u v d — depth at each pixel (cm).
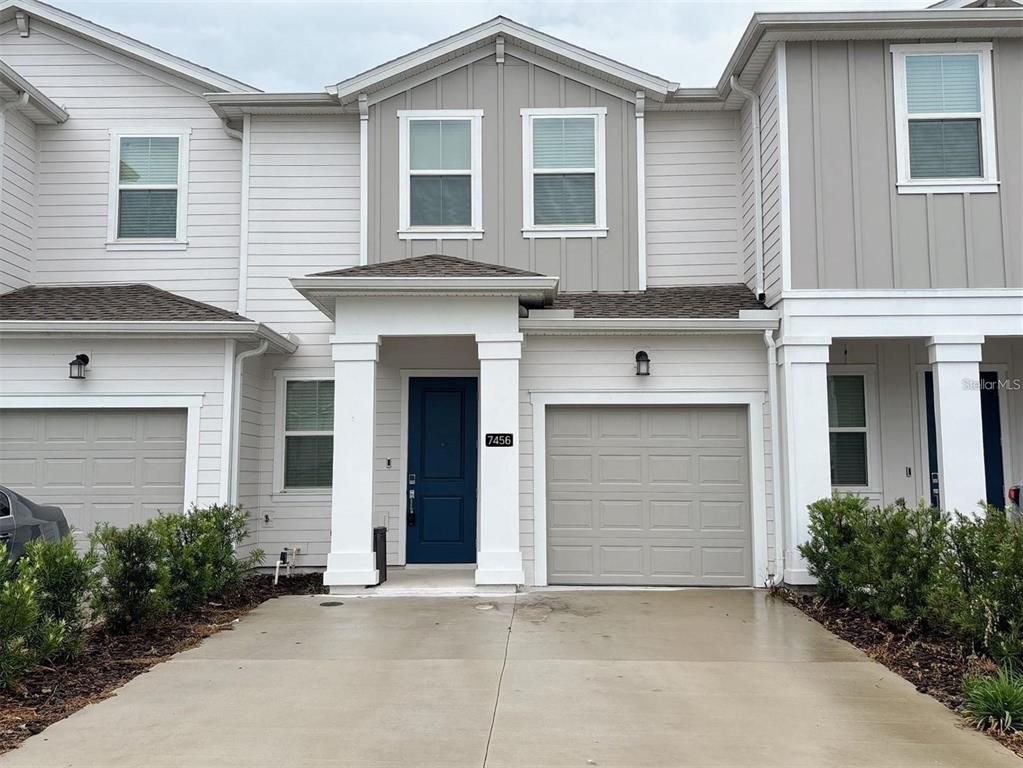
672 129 1170
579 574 990
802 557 909
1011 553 595
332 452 1112
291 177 1157
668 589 966
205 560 810
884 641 701
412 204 1121
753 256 1088
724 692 569
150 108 1195
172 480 1008
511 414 929
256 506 1095
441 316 941
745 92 1073
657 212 1159
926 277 948
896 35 959
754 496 982
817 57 970
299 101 1138
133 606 719
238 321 984
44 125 1188
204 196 1184
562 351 1006
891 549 746
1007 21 936
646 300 1068
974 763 448
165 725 504
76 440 1013
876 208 956
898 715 524
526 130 1125
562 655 660
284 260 1146
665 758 452
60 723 507
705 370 999
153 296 1102
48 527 877
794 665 636
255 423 1095
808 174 959
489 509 923
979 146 962
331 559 923
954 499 923
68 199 1181
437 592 916
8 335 989
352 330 938
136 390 1005
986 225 953
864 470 1070
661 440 1007
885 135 962
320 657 654
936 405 944
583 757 453
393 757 452
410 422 1105
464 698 552
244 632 739
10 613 548
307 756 454
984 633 590
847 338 963
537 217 1120
